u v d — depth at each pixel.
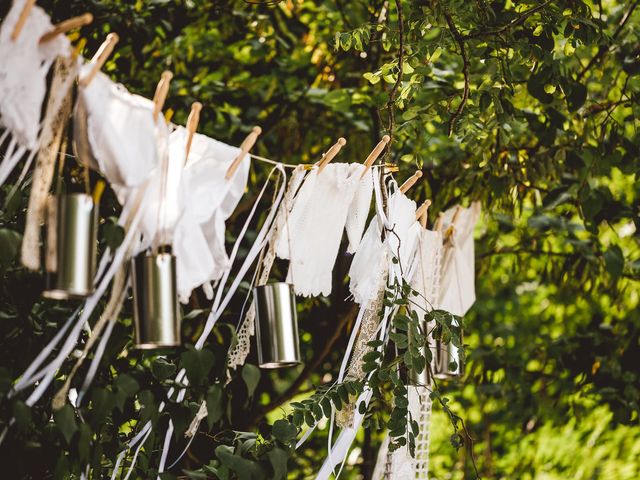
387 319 3.21
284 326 2.63
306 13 5.18
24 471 2.66
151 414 2.81
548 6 3.54
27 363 2.84
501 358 4.94
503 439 6.48
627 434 6.68
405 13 3.84
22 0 2.15
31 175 2.99
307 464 5.54
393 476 3.29
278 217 2.88
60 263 2.20
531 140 4.51
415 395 3.37
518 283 6.06
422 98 4.38
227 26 4.75
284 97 4.79
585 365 4.70
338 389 3.04
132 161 2.31
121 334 2.97
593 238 4.73
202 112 4.48
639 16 4.58
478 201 4.09
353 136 4.96
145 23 4.22
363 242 3.13
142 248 2.51
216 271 2.65
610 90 4.53
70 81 2.26
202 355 2.75
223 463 2.88
